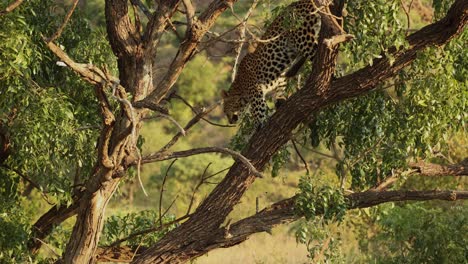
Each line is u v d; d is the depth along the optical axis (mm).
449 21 21266
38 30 22859
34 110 21266
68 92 23859
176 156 20156
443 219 29531
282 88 26938
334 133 24266
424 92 22250
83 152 22938
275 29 26453
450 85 22188
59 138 21406
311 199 22078
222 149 19438
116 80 18016
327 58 21672
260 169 22688
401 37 20797
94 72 17766
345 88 21891
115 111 21672
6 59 20672
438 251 29188
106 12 22828
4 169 24797
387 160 23547
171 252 22453
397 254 31734
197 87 65875
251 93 26891
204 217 22531
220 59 67312
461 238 29078
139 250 25406
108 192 21750
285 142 22594
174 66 21234
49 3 24031
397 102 24016
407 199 22750
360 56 20875
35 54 21594
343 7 21562
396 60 21750
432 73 22219
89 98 23812
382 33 20797
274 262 39281
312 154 51750
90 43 23859
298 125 24156
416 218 29891
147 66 22703
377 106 23859
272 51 26359
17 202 24953
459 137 38625
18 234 23219
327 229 22641
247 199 53062
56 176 22344
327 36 21594
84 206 21578
